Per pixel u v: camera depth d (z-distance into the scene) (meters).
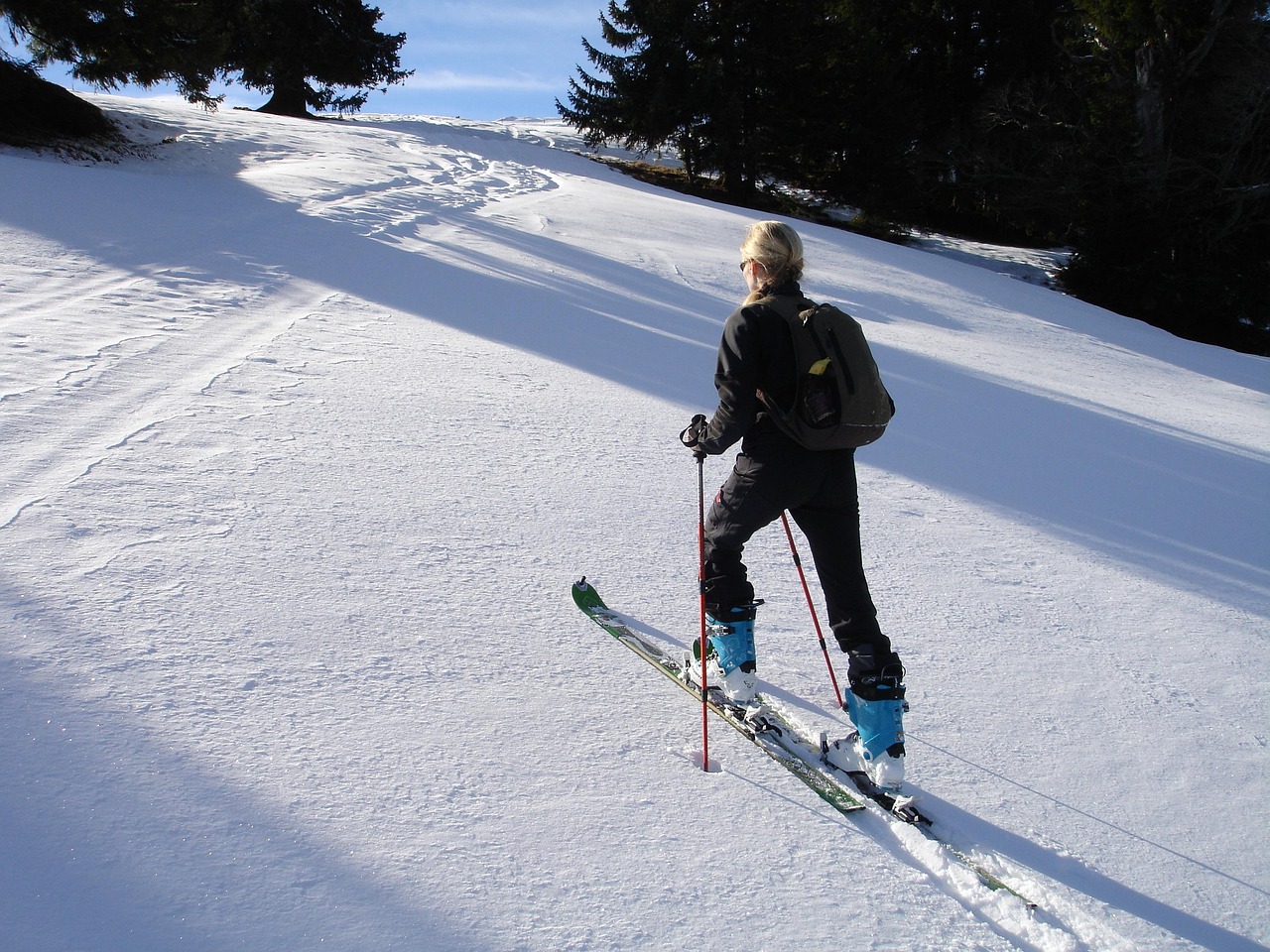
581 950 1.95
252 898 1.95
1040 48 36.88
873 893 2.28
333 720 2.61
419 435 5.14
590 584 3.77
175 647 2.82
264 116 28.55
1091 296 31.81
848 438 2.71
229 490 4.03
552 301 9.71
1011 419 8.38
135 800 2.17
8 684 2.50
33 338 5.76
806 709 3.16
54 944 1.76
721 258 15.52
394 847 2.16
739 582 3.00
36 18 16.47
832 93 34.22
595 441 5.56
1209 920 2.38
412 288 9.17
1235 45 30.11
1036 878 2.44
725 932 2.07
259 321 7.03
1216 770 3.07
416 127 34.56
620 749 2.72
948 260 23.86
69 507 3.61
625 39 34.94
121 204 11.20
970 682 3.43
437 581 3.55
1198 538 5.69
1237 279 30.14
